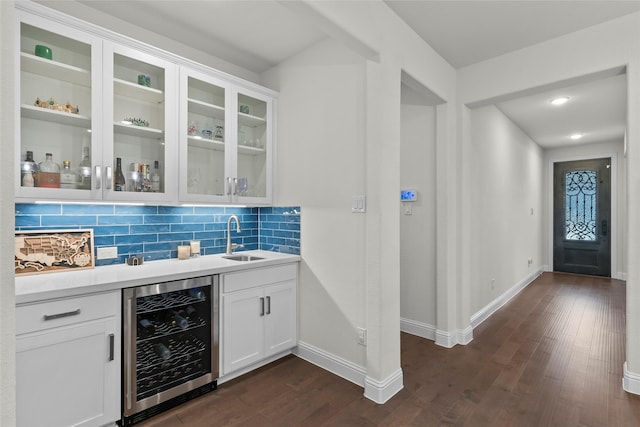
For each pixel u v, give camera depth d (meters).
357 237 2.31
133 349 1.78
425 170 3.17
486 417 1.90
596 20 2.23
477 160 3.59
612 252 5.77
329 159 2.50
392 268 2.18
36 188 1.72
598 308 4.03
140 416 1.84
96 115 1.91
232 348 2.23
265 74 3.06
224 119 2.55
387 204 2.13
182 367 2.03
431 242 3.13
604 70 2.25
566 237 6.30
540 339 3.08
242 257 2.79
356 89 2.34
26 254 1.86
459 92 3.01
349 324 2.35
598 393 2.14
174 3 2.12
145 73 2.18
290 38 2.54
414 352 2.80
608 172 5.82
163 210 2.48
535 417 1.90
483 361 2.62
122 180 2.10
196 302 2.09
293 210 2.77
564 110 4.18
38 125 1.86
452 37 2.48
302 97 2.71
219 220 2.83
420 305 3.21
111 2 2.10
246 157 2.81
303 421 1.86
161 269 2.07
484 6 2.10
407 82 2.48
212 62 2.79
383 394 2.05
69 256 2.01
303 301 2.67
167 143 2.23
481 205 3.69
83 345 1.61
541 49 2.54
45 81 1.87
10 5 0.58
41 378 1.50
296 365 2.53
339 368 2.39
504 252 4.36
